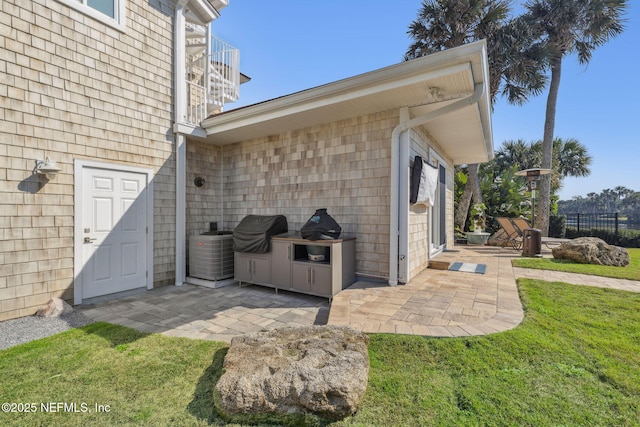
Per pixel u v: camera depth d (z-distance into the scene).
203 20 6.40
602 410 1.81
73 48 4.13
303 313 3.76
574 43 11.77
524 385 2.05
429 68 3.58
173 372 2.34
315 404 1.78
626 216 11.11
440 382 2.12
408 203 4.71
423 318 3.20
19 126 3.64
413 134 5.14
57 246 3.97
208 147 6.47
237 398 1.83
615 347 2.54
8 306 3.55
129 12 4.79
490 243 10.41
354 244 4.95
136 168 4.89
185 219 5.79
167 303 4.23
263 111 5.04
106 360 2.54
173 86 5.50
